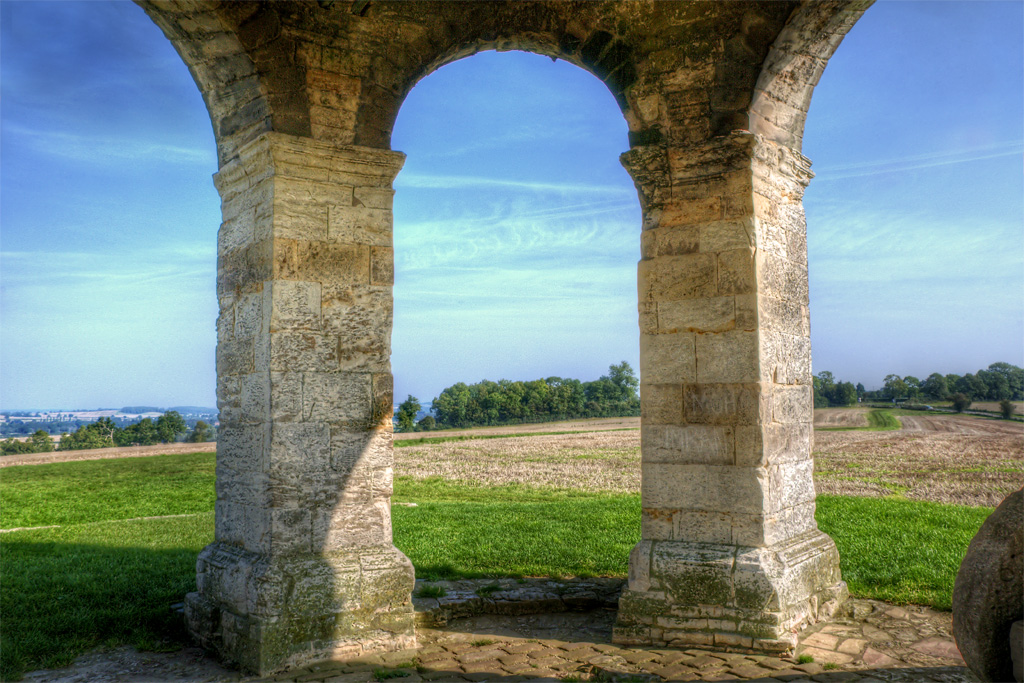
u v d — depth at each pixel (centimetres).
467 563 789
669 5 565
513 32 604
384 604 522
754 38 548
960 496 1569
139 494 1731
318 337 528
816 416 7350
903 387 10538
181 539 1016
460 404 9075
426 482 1970
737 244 544
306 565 503
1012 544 247
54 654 504
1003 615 248
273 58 521
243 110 553
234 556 531
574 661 492
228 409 568
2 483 2053
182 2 495
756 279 538
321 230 535
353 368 540
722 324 545
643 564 543
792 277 595
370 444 543
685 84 566
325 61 541
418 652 516
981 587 250
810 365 615
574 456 2841
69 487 1920
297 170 528
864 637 522
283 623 482
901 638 519
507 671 472
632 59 582
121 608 613
